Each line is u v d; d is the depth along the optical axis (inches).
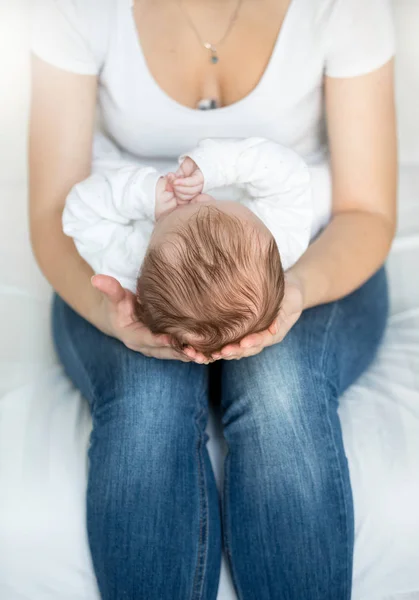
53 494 35.4
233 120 41.7
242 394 36.7
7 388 41.8
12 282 48.4
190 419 36.7
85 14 40.2
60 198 42.3
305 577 33.4
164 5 41.3
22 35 53.6
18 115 54.0
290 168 38.1
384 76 41.3
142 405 35.5
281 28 40.1
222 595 35.8
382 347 44.6
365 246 40.9
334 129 42.4
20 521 35.0
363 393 41.1
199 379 38.4
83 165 42.9
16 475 35.9
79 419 39.3
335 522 33.9
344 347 40.1
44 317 46.9
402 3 56.6
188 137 42.5
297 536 33.5
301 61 40.5
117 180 38.1
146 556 32.7
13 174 53.7
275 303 33.4
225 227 33.2
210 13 40.9
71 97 41.9
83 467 36.6
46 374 42.8
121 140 44.2
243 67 41.3
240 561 34.4
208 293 32.4
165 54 41.6
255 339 32.8
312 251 40.3
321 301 39.1
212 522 34.9
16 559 35.0
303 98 41.9
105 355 38.3
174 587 32.8
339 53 40.6
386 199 42.7
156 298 33.4
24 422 38.4
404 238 51.0
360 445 37.9
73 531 35.1
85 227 38.9
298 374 36.5
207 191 39.7
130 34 40.5
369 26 40.1
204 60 41.5
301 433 35.0
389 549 36.7
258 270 32.6
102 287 32.8
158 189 36.6
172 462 34.5
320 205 42.9
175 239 33.3
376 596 37.5
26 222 51.4
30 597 35.4
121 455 34.2
